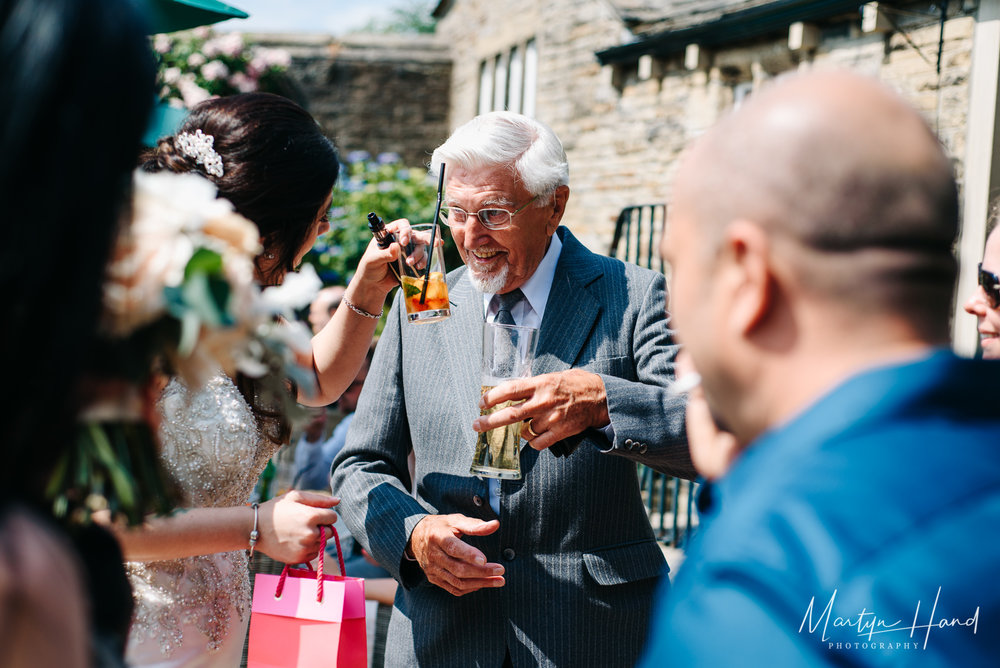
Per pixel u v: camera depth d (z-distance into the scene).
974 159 5.22
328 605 1.95
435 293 2.19
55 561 0.74
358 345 2.32
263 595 2.01
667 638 0.77
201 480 1.87
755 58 6.82
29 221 0.75
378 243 2.21
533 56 10.53
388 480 2.29
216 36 11.14
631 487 2.28
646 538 2.32
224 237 1.03
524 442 2.21
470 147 2.21
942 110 5.41
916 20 5.62
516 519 2.19
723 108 7.22
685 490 6.85
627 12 7.75
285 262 2.07
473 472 2.07
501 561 2.19
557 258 2.43
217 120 1.99
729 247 0.84
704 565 0.78
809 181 0.80
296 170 2.00
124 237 0.91
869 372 0.78
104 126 0.80
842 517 0.72
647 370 2.22
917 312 0.81
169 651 1.89
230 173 1.94
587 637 2.14
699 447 1.11
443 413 2.31
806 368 0.83
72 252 0.78
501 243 2.27
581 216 8.72
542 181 2.23
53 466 0.84
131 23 0.83
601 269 2.40
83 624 0.76
